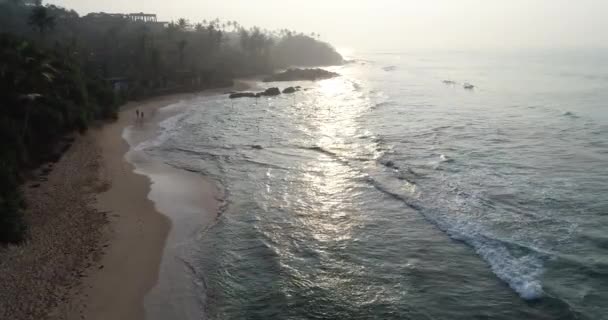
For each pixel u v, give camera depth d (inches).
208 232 1039.6
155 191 1282.0
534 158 1630.2
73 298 756.0
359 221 1112.2
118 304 753.0
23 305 720.3
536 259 916.6
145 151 1734.7
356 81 4731.8
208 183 1369.3
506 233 1030.4
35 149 1488.7
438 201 1224.2
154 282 824.3
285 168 1520.7
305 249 973.8
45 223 1007.6
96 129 2039.9
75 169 1424.7
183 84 3742.6
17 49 1820.9
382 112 2662.4
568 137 1956.2
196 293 802.2
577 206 1177.4
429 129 2149.4
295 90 3764.8
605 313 748.0
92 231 997.2
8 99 1517.0
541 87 3919.8
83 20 6122.1
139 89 3235.7
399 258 936.9
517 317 747.4
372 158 1635.1
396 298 801.6
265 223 1095.6
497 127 2186.3
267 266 899.4
